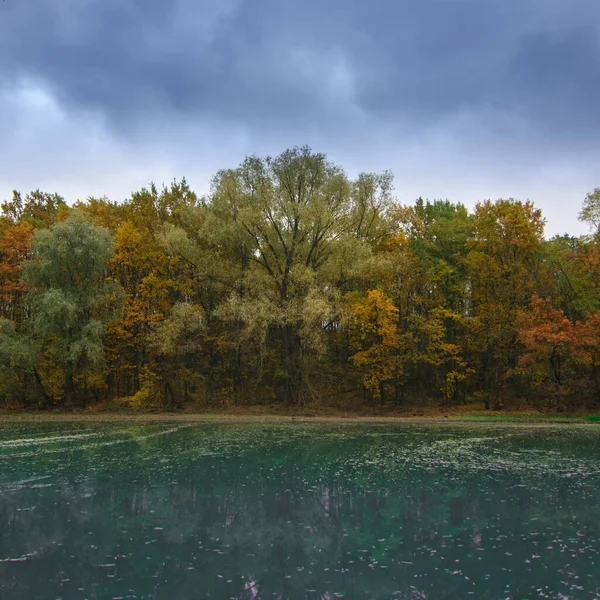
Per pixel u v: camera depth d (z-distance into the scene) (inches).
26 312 1974.7
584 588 415.8
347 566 466.3
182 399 1956.2
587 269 1761.8
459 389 1935.3
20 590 418.6
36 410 1795.0
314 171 1820.9
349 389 2001.7
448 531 561.6
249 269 1921.8
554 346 1596.9
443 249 2020.2
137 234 1878.7
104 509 648.4
